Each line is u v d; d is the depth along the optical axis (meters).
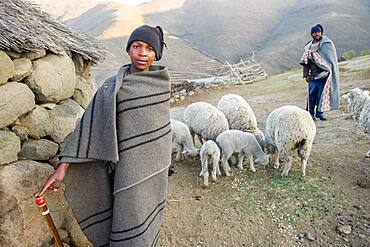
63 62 3.00
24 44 2.60
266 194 4.26
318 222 3.64
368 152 5.05
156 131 2.06
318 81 6.79
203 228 3.73
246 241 3.48
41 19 3.33
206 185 4.56
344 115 7.36
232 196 4.31
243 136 4.89
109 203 2.26
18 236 2.48
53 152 2.87
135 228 2.12
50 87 2.83
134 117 1.99
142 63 2.04
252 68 19.36
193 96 13.27
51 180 2.04
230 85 15.20
